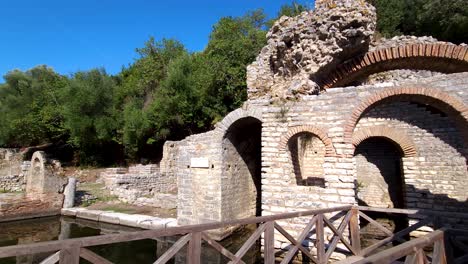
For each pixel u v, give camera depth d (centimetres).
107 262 309
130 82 3212
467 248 552
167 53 3136
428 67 1123
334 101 796
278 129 857
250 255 884
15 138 3188
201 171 1095
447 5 1995
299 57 1094
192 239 390
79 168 2720
